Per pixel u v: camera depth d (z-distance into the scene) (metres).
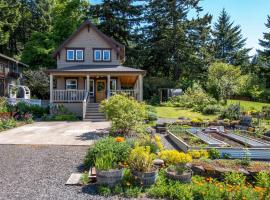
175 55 42.28
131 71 24.48
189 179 6.91
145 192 6.45
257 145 10.84
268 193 6.16
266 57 50.09
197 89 33.25
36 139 12.91
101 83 28.16
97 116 22.44
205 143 11.38
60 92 24.22
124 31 42.53
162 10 42.53
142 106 14.26
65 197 6.15
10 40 50.25
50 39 40.88
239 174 7.29
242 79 39.75
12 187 6.75
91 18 42.34
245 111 24.16
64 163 8.80
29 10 49.56
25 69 39.88
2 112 19.67
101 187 6.48
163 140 13.15
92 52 28.05
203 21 41.75
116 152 8.13
